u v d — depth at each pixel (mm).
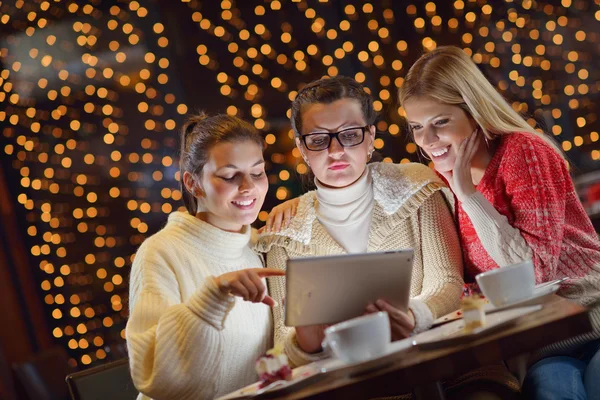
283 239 2436
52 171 4641
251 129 2293
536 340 1660
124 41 4863
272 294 2422
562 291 2246
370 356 1687
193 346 1975
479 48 5305
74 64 4773
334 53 5082
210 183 2252
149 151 4891
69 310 4758
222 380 2230
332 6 5141
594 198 4238
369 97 2363
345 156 2297
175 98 4953
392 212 2396
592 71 5359
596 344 2154
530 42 5348
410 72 2436
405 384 1643
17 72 4688
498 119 2355
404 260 1873
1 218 4676
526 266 1870
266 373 1749
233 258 2352
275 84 4539
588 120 5352
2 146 4719
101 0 4793
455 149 2387
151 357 2029
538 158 2289
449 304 2234
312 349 2074
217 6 4957
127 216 4840
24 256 4727
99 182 4805
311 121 2285
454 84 2332
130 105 4859
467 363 1648
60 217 4754
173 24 4930
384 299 1908
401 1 5219
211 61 4969
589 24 5340
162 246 2283
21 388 3797
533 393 2090
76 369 4645
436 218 2400
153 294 2174
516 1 5285
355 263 1823
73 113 4770
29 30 4605
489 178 2385
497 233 2236
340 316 1896
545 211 2242
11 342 4602
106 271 4805
